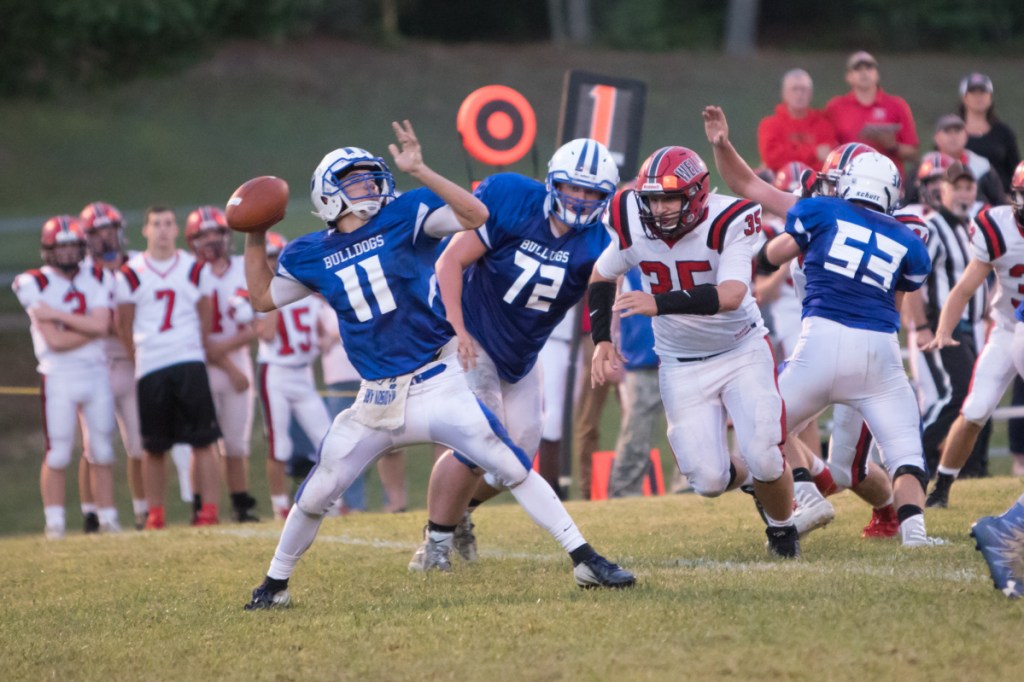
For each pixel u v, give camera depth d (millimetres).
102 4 56406
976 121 33375
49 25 57375
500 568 18547
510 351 18344
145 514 29812
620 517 22625
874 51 134250
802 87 33875
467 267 18375
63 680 14273
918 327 26719
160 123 103250
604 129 31016
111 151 97250
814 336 18625
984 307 27953
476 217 15570
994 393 21359
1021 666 12164
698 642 13305
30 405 46844
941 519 20719
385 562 19672
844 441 19344
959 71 121562
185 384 28203
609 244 17641
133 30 58906
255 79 113062
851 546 18891
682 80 116688
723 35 136500
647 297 16344
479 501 19234
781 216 19438
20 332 54594
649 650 13172
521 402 18891
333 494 16047
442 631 14602
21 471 40844
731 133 101438
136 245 72500
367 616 15680
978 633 13070
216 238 29312
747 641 13227
